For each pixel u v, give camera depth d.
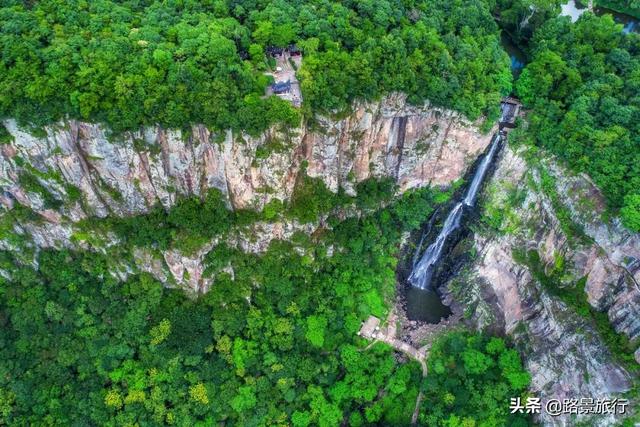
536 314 81.12
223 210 76.94
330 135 74.38
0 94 62.66
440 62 75.62
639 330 69.69
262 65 71.56
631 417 68.56
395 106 76.19
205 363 81.31
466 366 82.69
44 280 82.12
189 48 67.56
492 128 82.12
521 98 82.94
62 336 80.00
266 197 76.62
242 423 80.56
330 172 79.62
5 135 66.75
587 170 73.81
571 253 75.75
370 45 72.81
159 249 78.56
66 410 77.25
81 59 65.50
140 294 81.88
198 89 66.06
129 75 65.38
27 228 77.88
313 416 81.69
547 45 83.19
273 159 72.44
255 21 74.31
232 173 73.00
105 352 79.88
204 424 79.69
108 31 69.06
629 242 68.88
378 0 78.12
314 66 70.19
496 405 80.19
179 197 76.06
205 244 77.50
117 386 79.56
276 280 83.31
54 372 78.50
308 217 79.81
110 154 69.50
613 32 83.25
